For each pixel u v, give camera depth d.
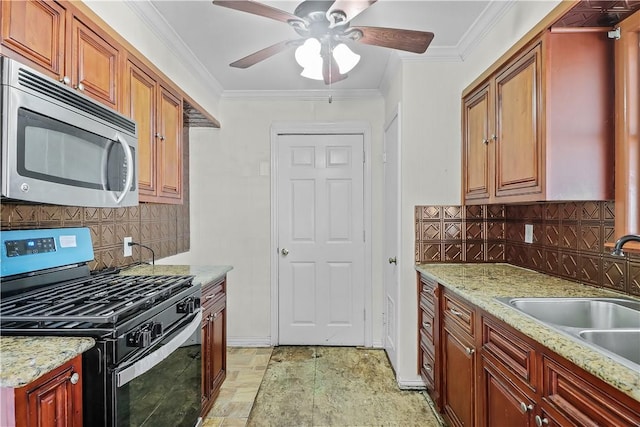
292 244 3.34
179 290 1.61
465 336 1.72
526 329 1.12
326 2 1.44
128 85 1.71
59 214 1.67
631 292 1.45
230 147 3.34
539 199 1.54
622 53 1.42
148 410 1.30
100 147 1.40
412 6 1.92
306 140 3.33
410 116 2.50
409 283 2.52
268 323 3.35
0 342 1.00
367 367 2.86
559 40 1.49
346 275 3.32
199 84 2.83
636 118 1.39
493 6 1.92
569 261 1.83
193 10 1.96
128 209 2.27
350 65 1.77
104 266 2.02
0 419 0.82
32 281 1.47
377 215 3.29
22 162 1.04
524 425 1.19
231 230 3.35
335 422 2.11
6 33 1.05
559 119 1.49
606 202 1.58
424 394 2.43
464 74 2.48
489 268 2.32
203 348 2.02
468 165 2.38
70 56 1.33
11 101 1.01
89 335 1.06
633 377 0.78
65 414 0.98
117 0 1.73
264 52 1.80
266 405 2.30
